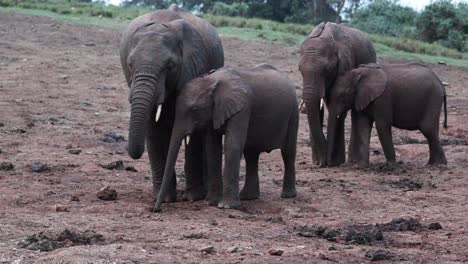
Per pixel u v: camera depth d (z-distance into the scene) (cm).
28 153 1695
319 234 1150
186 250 1020
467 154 1988
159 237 1087
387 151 1812
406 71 1830
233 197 1310
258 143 1345
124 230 1121
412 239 1136
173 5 1473
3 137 1872
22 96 2512
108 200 1324
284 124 1376
